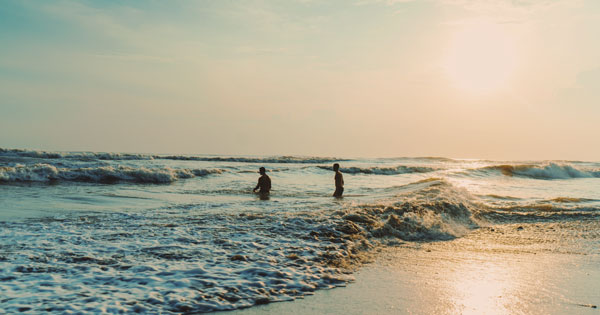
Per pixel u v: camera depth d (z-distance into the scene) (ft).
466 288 15.92
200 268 16.84
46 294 13.52
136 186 58.85
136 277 15.48
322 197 46.57
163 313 12.38
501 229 30.42
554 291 15.65
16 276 15.35
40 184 56.03
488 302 14.30
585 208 39.11
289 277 16.38
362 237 24.59
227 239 22.02
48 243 20.56
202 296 13.85
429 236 27.12
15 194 42.83
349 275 17.39
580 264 20.08
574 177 102.58
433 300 14.46
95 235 22.61
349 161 214.48
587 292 15.55
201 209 34.12
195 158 164.86
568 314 13.20
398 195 42.50
